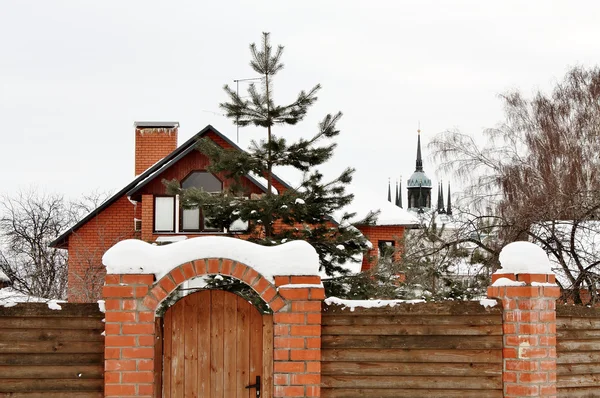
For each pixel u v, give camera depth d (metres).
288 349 7.25
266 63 12.26
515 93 27.30
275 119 12.34
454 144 26.30
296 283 7.27
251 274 7.26
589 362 8.16
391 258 14.23
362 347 7.53
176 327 7.47
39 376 7.33
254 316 7.51
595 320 8.23
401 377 7.53
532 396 7.38
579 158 24.41
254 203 11.88
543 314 7.54
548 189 20.27
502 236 13.34
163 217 21.67
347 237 12.09
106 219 23.61
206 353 7.46
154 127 24.50
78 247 23.48
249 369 7.46
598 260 12.62
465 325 7.57
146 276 7.16
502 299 7.60
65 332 7.37
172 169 21.56
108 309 7.14
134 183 22.47
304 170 12.47
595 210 13.02
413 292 12.77
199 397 7.42
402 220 25.95
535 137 25.88
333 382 7.49
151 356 7.15
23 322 7.34
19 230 28.45
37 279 25.36
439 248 13.34
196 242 7.26
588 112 25.97
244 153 12.19
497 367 7.56
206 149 12.62
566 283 13.39
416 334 7.54
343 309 7.54
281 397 7.22
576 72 27.47
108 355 7.11
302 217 12.12
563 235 12.95
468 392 7.53
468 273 13.18
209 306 7.50
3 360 7.31
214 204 12.12
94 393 7.35
